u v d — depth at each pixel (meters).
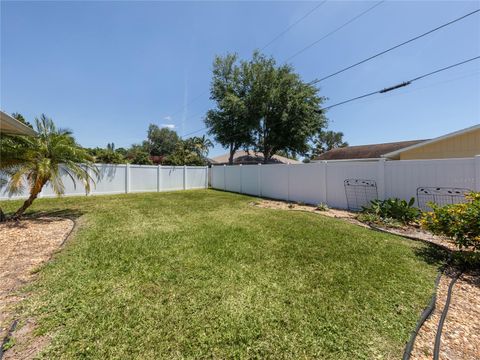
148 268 3.08
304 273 2.99
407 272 3.05
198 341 1.80
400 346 1.78
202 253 3.64
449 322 2.08
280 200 10.13
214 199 10.33
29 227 5.08
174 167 14.86
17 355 1.65
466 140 8.58
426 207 5.86
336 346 1.77
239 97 21.53
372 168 7.03
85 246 3.91
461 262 3.30
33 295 2.42
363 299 2.41
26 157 5.56
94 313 2.12
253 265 3.22
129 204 8.69
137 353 1.68
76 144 6.29
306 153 22.53
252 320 2.06
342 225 5.51
